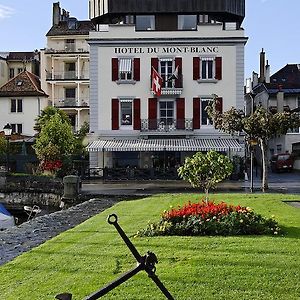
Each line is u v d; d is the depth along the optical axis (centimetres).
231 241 1259
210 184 1897
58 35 7144
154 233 1384
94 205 2642
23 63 8062
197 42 4869
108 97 4900
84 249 1238
